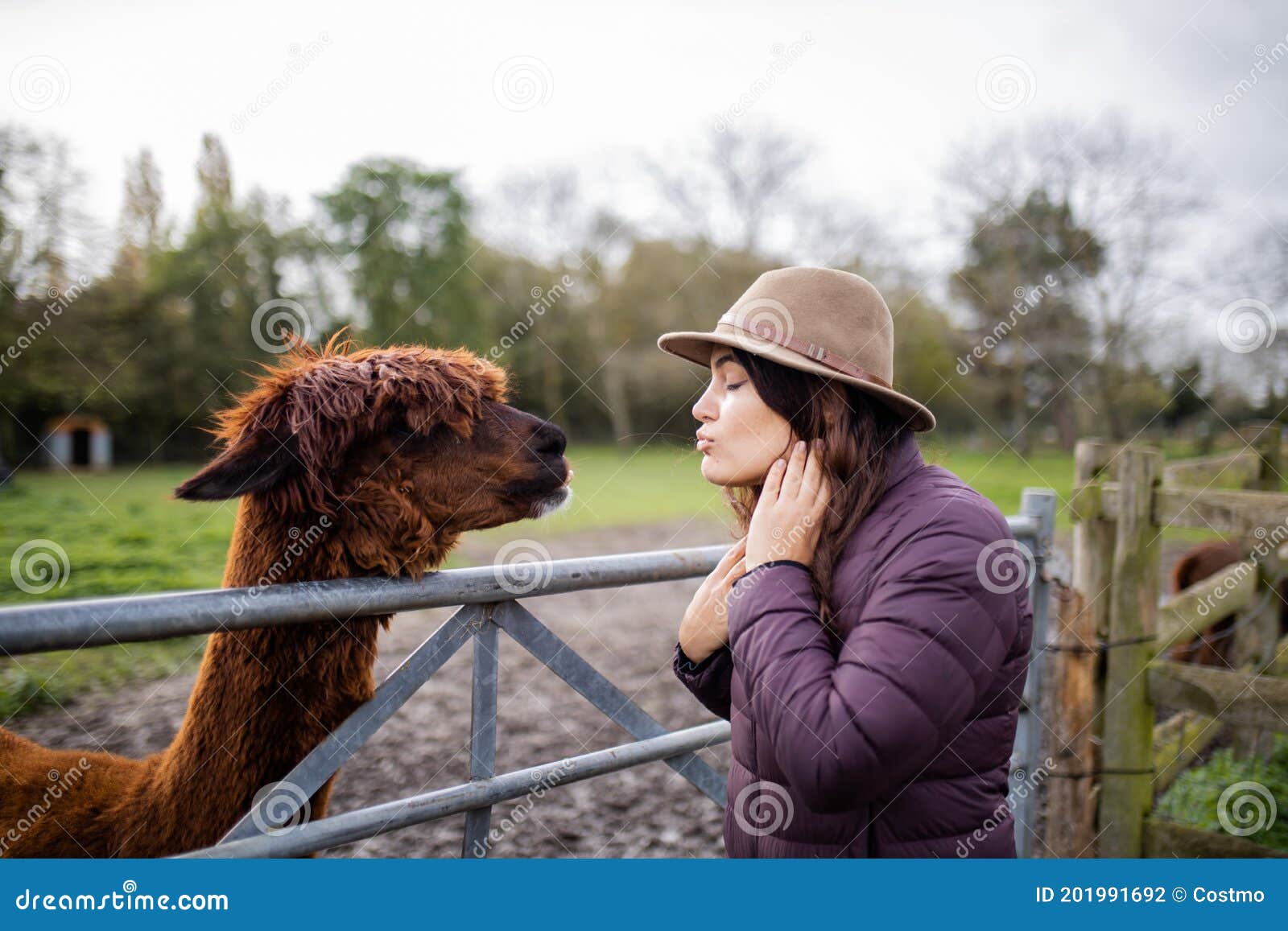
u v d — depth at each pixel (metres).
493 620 1.75
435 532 1.78
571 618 7.34
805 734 1.10
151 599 1.28
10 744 1.93
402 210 38.06
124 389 26.17
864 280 1.36
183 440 27.75
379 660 5.67
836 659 1.20
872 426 1.31
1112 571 2.99
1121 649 2.91
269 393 1.80
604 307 36.34
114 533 9.97
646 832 3.29
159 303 27.31
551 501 1.90
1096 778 2.93
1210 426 21.12
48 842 1.67
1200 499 2.81
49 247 22.70
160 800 1.66
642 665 5.77
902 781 1.12
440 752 4.01
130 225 25.98
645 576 1.95
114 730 4.23
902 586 1.14
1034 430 26.08
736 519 1.58
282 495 1.68
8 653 1.14
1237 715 2.71
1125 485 2.92
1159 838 2.88
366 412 1.71
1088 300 25.03
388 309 37.69
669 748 2.01
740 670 1.30
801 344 1.29
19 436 24.02
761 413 1.34
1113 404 24.61
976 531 1.17
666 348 1.54
